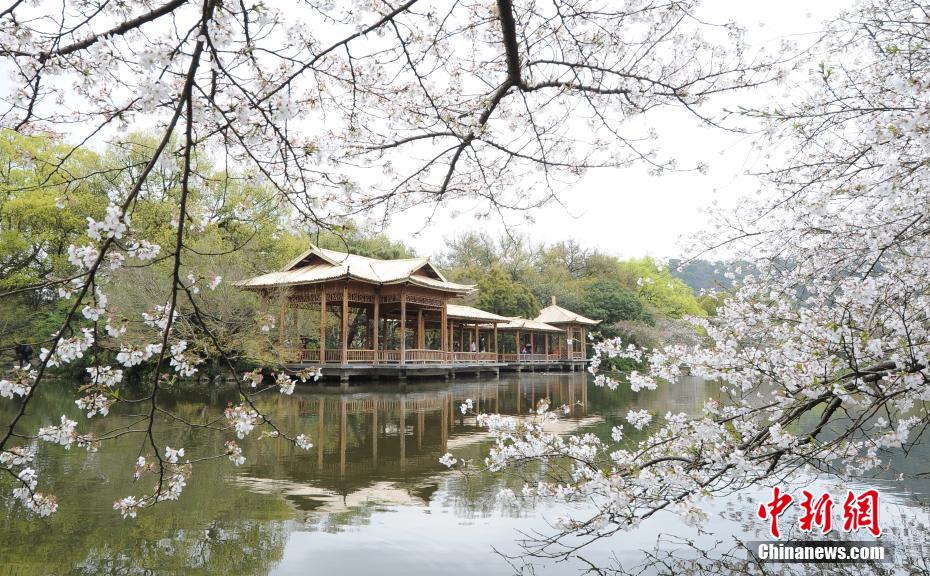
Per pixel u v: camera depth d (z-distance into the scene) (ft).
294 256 90.68
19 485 20.51
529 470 23.11
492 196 15.03
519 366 120.37
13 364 62.18
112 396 8.75
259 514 17.57
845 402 11.66
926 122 8.60
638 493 11.94
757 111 11.60
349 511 17.94
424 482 21.61
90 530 15.93
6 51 8.99
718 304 16.05
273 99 7.77
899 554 14.17
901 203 11.49
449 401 54.34
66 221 64.39
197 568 13.51
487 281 139.33
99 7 8.72
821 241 15.14
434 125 14.03
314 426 36.73
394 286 83.30
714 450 11.48
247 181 10.31
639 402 54.60
